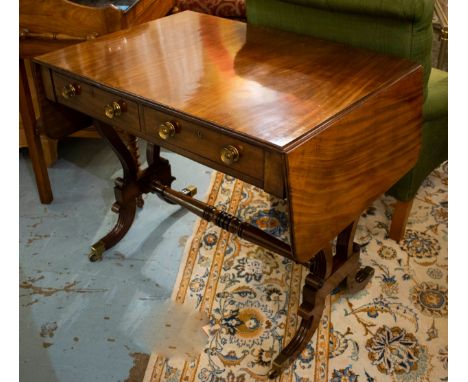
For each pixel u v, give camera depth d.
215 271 1.98
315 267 1.55
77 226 2.25
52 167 2.65
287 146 1.12
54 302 1.87
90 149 2.80
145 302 1.87
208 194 2.41
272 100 1.32
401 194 1.94
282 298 1.85
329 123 1.21
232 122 1.22
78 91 1.55
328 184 1.26
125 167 1.98
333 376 1.57
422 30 1.51
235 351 1.66
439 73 2.06
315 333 1.71
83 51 1.66
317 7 1.65
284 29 1.83
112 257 2.07
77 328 1.77
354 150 1.33
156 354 1.67
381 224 2.19
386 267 1.97
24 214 2.32
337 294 1.86
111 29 1.95
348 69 1.49
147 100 1.35
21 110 2.14
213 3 2.79
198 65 1.54
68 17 1.94
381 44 1.59
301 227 1.21
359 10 1.54
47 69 1.60
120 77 1.47
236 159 1.23
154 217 2.30
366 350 1.65
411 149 1.60
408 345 1.66
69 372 1.62
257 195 2.40
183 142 1.35
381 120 1.40
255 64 1.54
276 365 1.56
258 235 1.71
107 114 1.47
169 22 1.91
